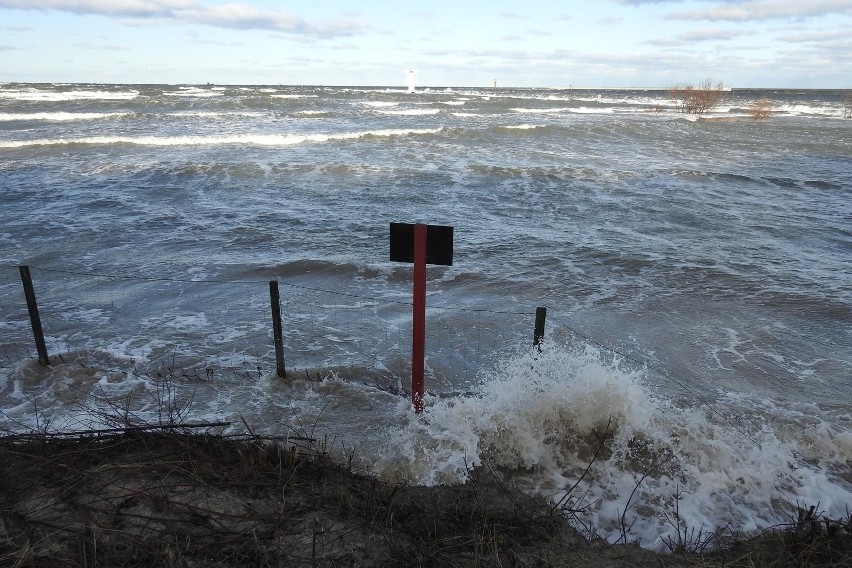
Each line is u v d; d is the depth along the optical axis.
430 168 19.83
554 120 40.69
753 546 3.54
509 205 15.09
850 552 3.33
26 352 6.61
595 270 10.01
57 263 10.08
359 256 10.66
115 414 4.95
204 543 3.06
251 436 4.16
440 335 7.36
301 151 23.53
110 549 2.95
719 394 5.94
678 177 19.19
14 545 2.93
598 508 4.00
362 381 6.10
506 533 3.47
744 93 148.75
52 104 46.81
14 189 15.88
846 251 11.37
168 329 7.41
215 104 49.78
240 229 12.38
